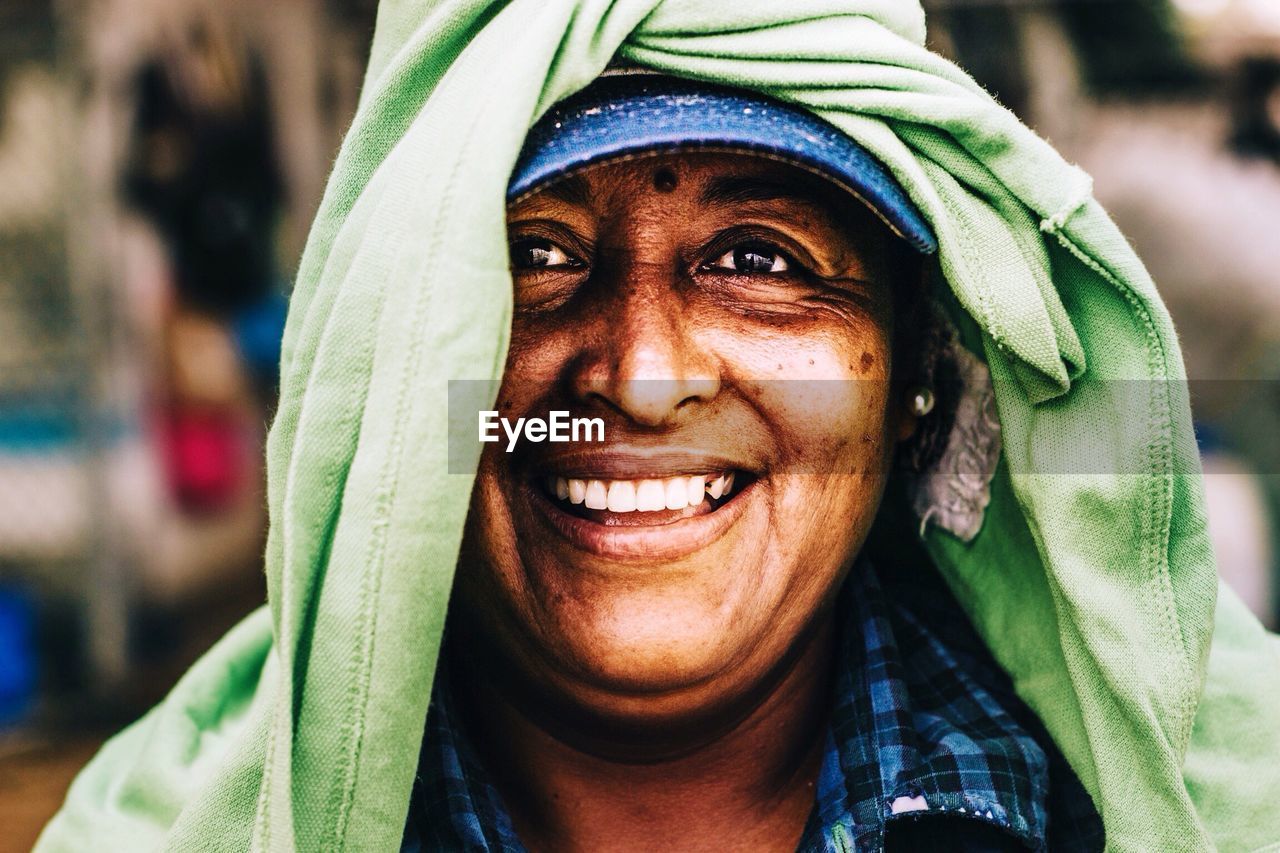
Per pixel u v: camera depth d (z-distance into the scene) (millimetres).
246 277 4820
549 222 792
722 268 824
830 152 758
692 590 795
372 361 738
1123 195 4238
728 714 861
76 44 3684
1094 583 845
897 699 936
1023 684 953
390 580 725
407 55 784
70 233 3746
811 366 813
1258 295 3928
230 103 4355
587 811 911
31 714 3539
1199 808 915
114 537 3818
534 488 821
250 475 5129
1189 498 850
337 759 752
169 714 1107
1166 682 839
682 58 752
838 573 871
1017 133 782
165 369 4426
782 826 935
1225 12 4422
